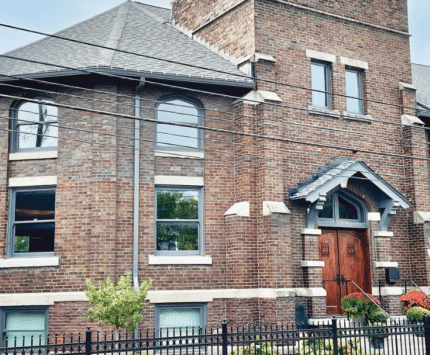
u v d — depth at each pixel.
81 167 14.46
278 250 14.68
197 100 15.66
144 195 14.65
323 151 16.36
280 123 15.48
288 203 15.49
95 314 12.20
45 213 14.74
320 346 12.30
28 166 14.88
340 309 15.97
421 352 14.01
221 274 15.02
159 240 14.90
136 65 14.63
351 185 16.28
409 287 17.00
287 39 16.41
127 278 12.78
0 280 14.35
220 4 17.48
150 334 14.03
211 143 15.50
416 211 17.20
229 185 15.48
